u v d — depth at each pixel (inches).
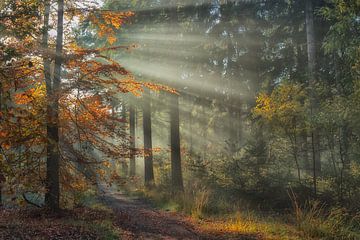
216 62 1012.5
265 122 641.0
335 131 548.1
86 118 497.4
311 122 556.7
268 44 1074.1
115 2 788.6
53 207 483.5
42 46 462.3
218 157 924.6
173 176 821.9
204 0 835.4
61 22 486.9
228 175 717.3
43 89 471.5
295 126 591.5
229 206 622.5
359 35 575.2
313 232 439.2
